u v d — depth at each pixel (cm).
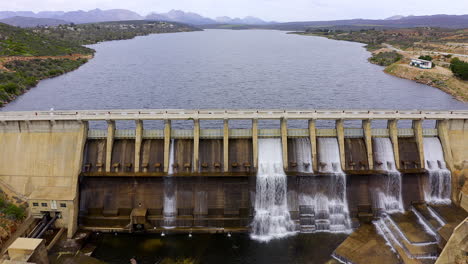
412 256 6109
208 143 7669
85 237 6744
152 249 6525
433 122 11850
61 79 19925
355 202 7481
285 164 7475
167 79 19450
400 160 7769
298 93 16100
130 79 19550
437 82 18750
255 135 7550
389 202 7550
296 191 7462
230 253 6462
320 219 7275
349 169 7612
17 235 6375
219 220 7169
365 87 17850
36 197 6781
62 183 7300
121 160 7475
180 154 7538
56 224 6944
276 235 6962
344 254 6303
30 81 17975
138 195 7344
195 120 7412
